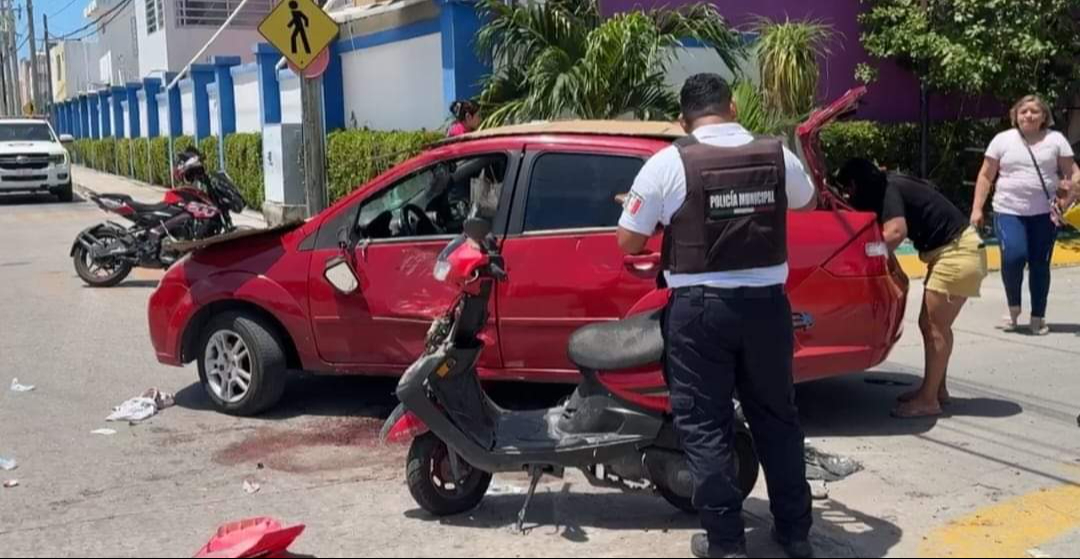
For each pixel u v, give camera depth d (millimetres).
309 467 6086
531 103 11508
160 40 31188
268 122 19484
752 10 14039
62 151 25859
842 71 14703
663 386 4816
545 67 11602
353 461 6184
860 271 6152
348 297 6691
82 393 7805
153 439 6641
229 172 21344
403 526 5172
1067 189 8906
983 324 9781
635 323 4977
